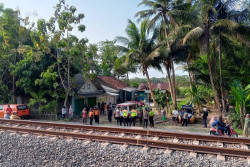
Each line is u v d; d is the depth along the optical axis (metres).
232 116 15.20
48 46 21.45
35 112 21.72
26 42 24.98
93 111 17.69
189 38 15.56
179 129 15.47
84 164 7.71
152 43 21.03
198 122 18.55
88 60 21.91
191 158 7.09
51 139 9.58
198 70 20.97
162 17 22.45
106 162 7.59
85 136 9.45
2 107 19.44
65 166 7.81
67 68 22.95
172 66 22.12
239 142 8.24
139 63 22.11
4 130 11.60
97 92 26.77
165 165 6.95
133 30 20.73
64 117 20.64
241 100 13.70
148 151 7.80
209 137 8.72
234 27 15.05
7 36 22.52
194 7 22.55
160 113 20.95
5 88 23.41
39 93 22.09
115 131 10.53
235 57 19.92
